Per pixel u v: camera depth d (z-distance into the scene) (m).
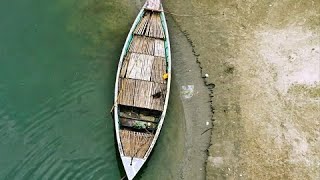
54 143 23.19
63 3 28.06
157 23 26.56
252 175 22.67
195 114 24.83
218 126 24.36
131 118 24.03
